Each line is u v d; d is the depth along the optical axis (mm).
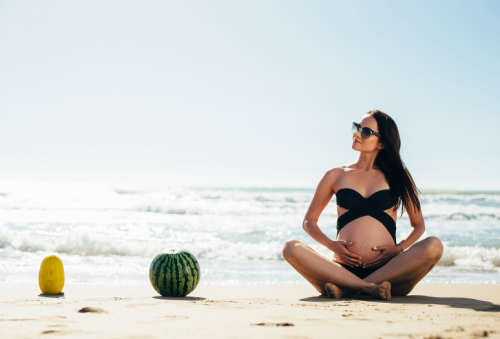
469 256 9016
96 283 6113
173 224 15461
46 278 4492
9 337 2209
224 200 26703
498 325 2525
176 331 2383
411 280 4133
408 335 2236
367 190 4320
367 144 4328
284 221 17328
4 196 25391
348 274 4090
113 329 2439
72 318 2852
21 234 10086
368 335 2252
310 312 3166
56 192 27828
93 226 13984
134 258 9055
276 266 8320
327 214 19906
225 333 2322
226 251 9547
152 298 4203
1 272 6828
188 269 4484
